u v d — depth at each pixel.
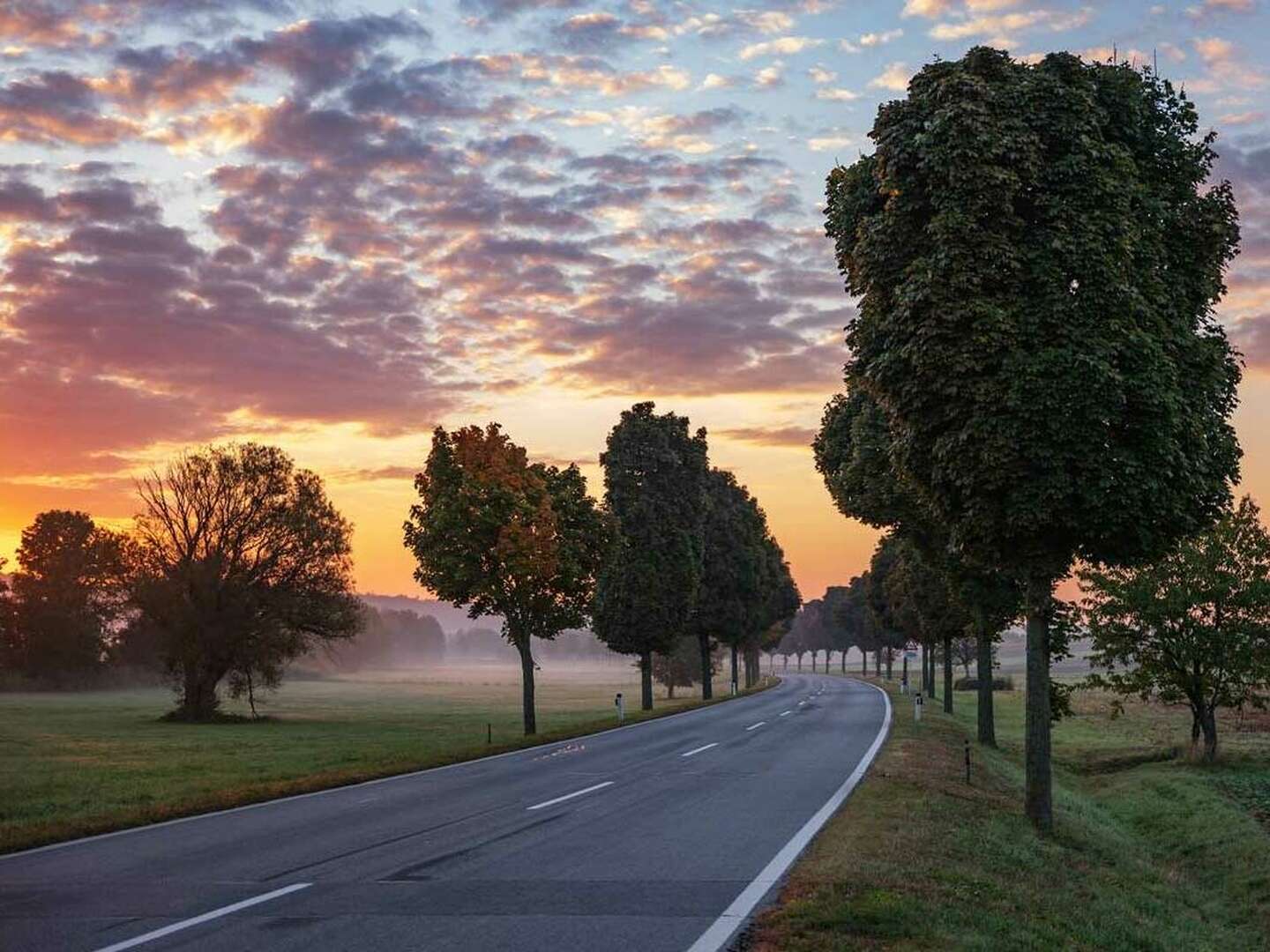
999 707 59.50
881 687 74.44
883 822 12.84
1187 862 19.67
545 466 38.38
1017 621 31.38
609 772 19.73
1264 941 12.97
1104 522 13.95
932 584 47.81
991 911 8.71
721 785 17.17
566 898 8.63
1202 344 14.83
